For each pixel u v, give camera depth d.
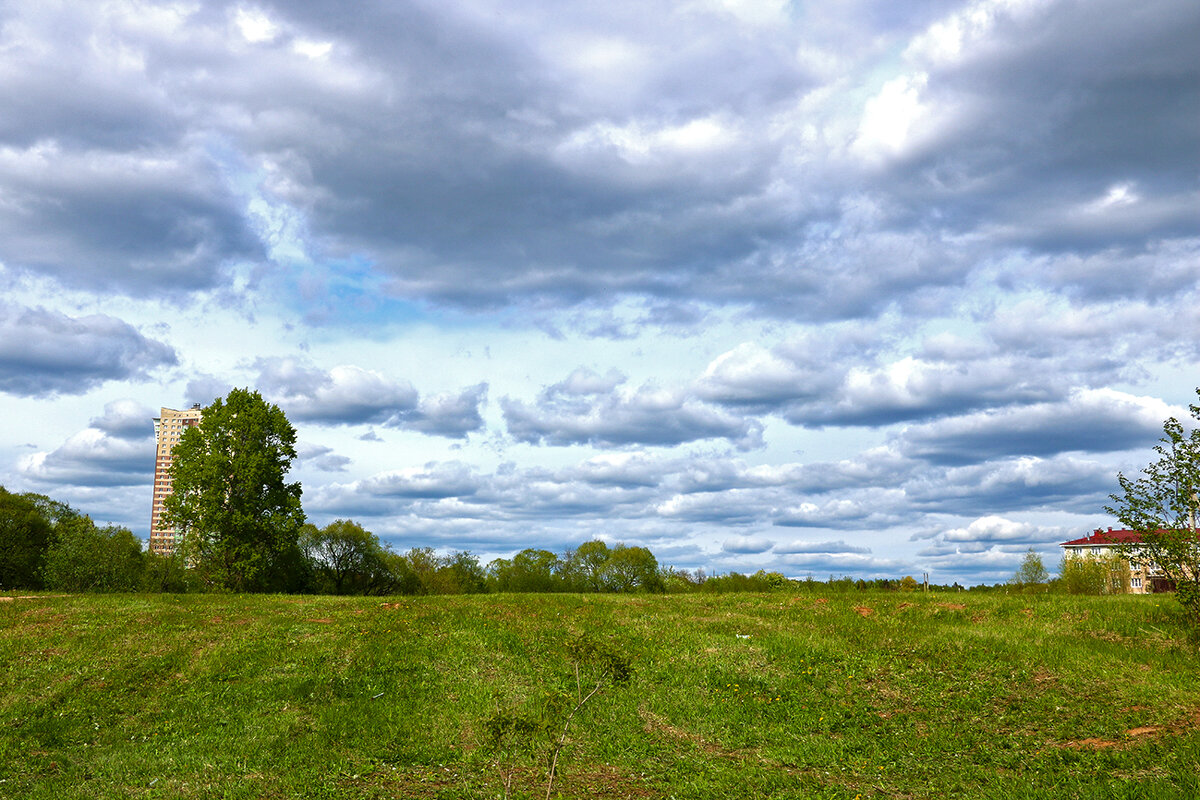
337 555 57.19
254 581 41.78
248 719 13.51
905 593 26.58
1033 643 16.48
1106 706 12.47
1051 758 10.64
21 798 10.27
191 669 16.05
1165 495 15.70
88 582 42.88
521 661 16.89
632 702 14.37
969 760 11.02
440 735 12.80
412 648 17.77
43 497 65.62
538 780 10.86
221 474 40.62
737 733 12.91
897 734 12.31
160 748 12.20
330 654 17.23
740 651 17.25
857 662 16.09
